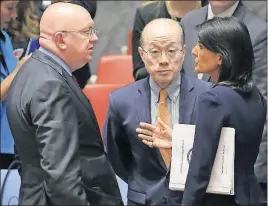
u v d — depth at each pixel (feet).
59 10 27.35
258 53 36.22
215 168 28.66
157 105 31.99
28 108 25.58
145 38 31.73
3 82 38.14
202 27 29.89
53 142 24.52
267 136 34.63
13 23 41.32
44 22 27.37
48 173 24.17
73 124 25.22
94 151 26.71
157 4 41.81
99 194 26.50
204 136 28.45
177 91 32.09
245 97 29.19
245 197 28.96
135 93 32.32
